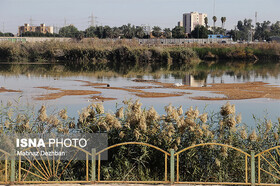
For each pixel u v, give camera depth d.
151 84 35.47
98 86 33.56
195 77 42.16
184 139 10.00
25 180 9.38
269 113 20.45
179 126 9.94
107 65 59.84
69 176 9.67
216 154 9.66
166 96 27.80
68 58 67.88
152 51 67.06
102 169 9.72
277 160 10.10
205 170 9.63
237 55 72.38
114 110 21.55
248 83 36.34
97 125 10.09
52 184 8.88
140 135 9.82
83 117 10.21
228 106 10.32
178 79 40.03
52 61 66.81
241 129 10.59
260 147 10.10
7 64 59.31
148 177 9.50
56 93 28.59
